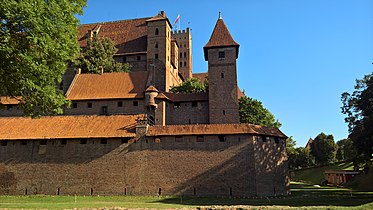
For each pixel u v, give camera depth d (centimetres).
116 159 4594
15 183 4691
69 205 3241
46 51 2286
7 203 3588
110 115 5503
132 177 4500
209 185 4381
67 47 2514
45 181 4644
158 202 3812
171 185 4425
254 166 4397
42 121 5141
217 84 6169
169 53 8181
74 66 7269
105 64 7394
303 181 9456
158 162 4519
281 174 4712
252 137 4509
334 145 10806
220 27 6619
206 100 6119
